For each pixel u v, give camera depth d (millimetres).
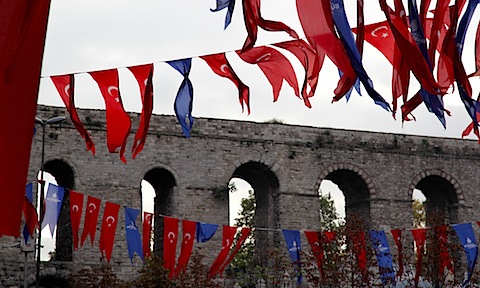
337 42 18406
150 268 47781
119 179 63031
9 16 14133
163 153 64500
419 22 19734
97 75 26109
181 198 64312
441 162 71812
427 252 50500
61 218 65125
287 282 63875
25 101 14109
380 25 23250
